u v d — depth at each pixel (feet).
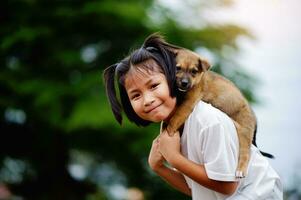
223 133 11.90
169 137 12.54
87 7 53.52
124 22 54.60
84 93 51.80
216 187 11.84
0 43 56.24
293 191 53.16
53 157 57.47
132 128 50.75
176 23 56.34
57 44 56.18
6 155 59.98
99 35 57.26
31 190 59.72
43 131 56.85
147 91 12.09
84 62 55.21
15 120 58.18
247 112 15.14
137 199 60.80
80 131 53.93
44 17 56.24
